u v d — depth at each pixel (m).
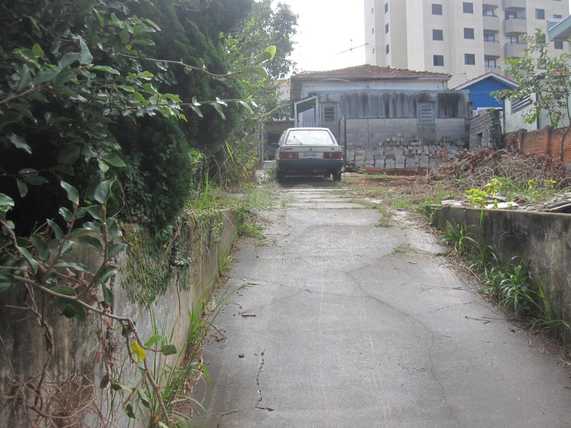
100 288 2.33
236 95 4.47
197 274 4.55
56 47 2.38
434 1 54.06
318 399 3.59
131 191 3.05
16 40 2.41
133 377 2.82
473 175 10.24
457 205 7.44
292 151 12.78
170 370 3.48
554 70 13.73
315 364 4.04
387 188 11.33
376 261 6.35
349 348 4.29
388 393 3.67
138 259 2.93
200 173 6.18
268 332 4.55
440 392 3.69
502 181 9.14
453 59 53.84
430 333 4.57
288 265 6.21
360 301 5.22
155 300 3.25
